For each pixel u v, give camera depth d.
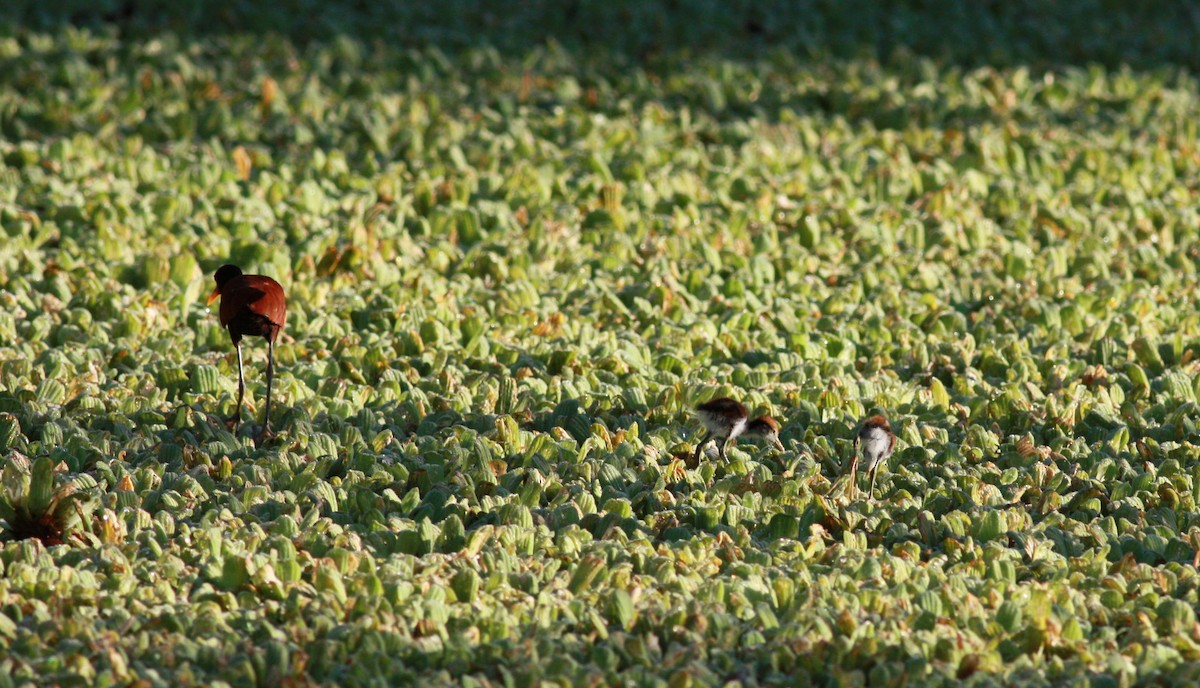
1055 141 39.59
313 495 18.95
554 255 30.75
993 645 15.62
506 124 39.50
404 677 14.79
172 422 21.75
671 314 27.92
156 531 17.83
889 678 14.75
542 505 19.34
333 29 47.47
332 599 16.06
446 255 30.33
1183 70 47.19
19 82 41.12
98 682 14.33
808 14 50.84
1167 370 24.75
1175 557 18.06
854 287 29.14
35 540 17.17
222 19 48.03
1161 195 36.25
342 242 30.69
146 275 28.62
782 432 21.92
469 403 22.95
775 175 36.38
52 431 20.59
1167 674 15.08
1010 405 23.25
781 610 16.56
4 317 25.30
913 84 45.62
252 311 20.34
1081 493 19.55
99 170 34.91
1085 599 16.73
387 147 38.12
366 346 25.36
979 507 19.19
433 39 47.12
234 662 14.91
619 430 21.66
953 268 31.19
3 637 15.14
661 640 15.84
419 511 18.84
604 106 41.66
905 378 25.28
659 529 18.52
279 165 36.00
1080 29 51.03
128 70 42.59
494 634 15.62
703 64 45.34
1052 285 29.77
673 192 34.91
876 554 17.73
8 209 30.94
